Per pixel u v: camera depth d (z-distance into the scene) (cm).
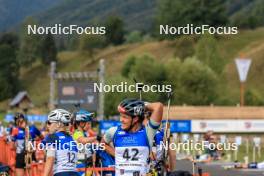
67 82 10119
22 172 3691
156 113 1764
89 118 2884
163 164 2019
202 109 10856
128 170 1767
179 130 8938
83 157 2791
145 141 1769
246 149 8038
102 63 8925
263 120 9712
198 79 14312
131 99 1789
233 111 10888
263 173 5119
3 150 4216
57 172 2125
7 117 11275
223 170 5412
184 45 17475
